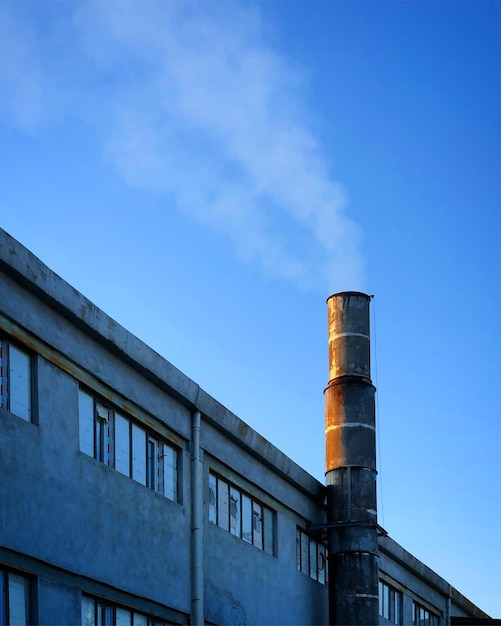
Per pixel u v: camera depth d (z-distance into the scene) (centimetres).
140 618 2172
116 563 2088
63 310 2016
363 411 3105
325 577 3145
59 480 1945
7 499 1791
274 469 2866
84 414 2092
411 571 3762
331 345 3209
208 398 2527
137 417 2267
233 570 2555
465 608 4388
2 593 1764
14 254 1870
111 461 2159
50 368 1981
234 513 2641
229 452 2639
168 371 2366
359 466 3053
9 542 1778
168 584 2264
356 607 2922
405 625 3631
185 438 2450
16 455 1833
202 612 2347
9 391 1866
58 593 1895
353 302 3216
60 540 1920
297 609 2877
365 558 2970
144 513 2220
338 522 3002
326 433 3141
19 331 1903
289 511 2950
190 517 2406
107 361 2175
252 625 2602
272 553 2823
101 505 2069
